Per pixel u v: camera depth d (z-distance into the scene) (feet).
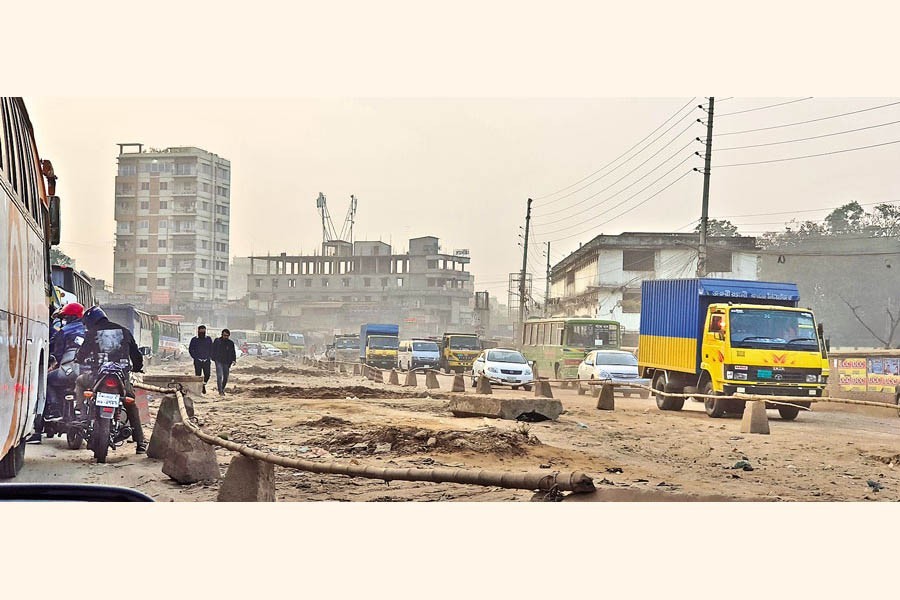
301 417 68.44
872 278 229.04
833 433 66.44
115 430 41.06
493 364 131.34
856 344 225.76
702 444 55.67
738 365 80.48
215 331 342.85
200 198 402.72
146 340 203.00
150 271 402.72
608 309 227.20
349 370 209.67
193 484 35.09
